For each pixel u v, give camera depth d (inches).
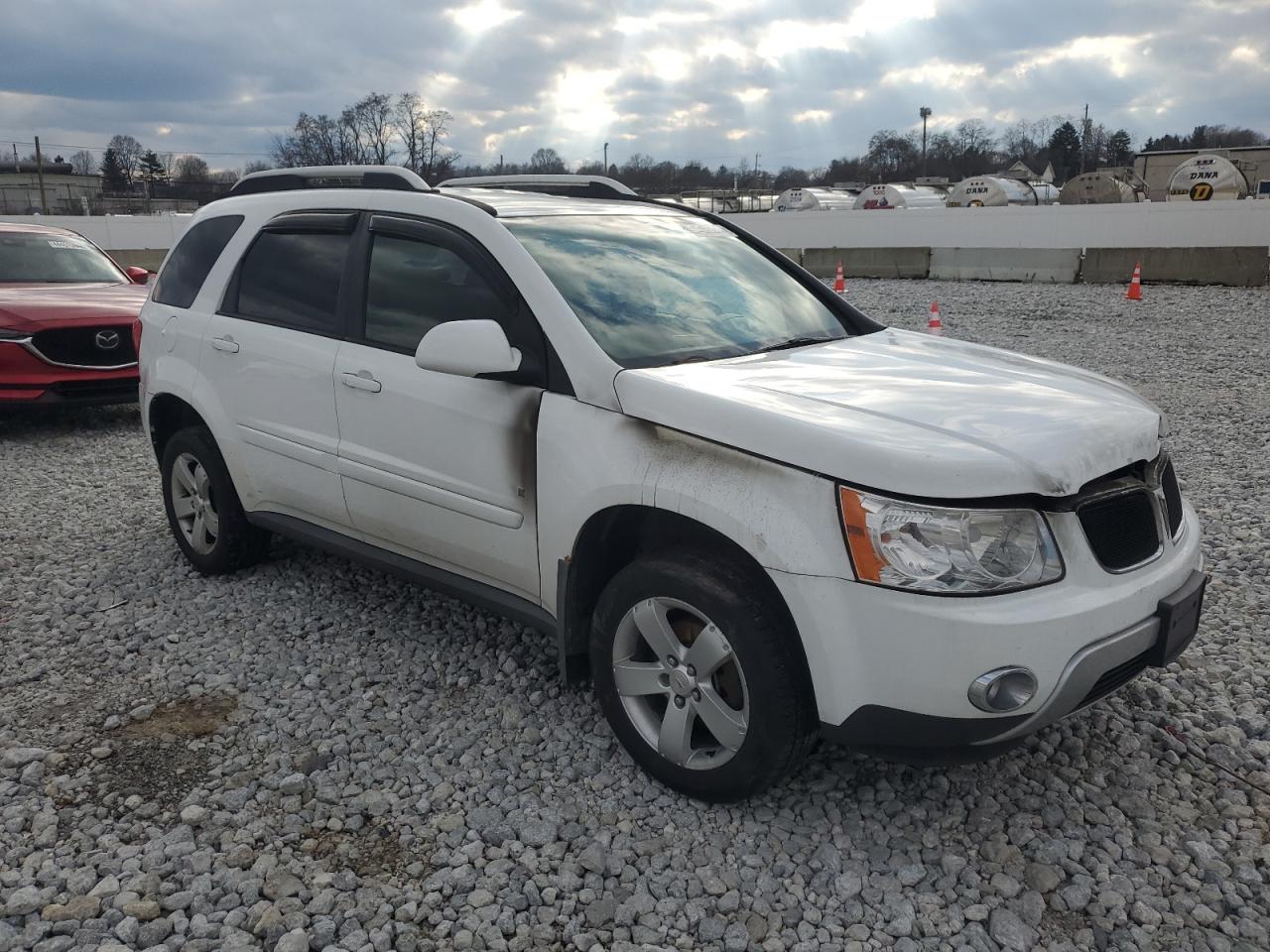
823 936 105.8
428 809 127.6
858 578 107.5
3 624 184.7
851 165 3833.7
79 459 308.5
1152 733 144.6
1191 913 109.4
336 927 107.2
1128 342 514.9
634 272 152.9
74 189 2984.7
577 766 136.3
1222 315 616.1
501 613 148.3
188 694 157.5
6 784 132.6
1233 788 131.9
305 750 141.0
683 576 119.9
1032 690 106.5
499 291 143.8
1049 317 625.3
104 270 408.2
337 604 190.7
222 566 200.2
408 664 166.6
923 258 970.7
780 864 116.0
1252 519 234.1
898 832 122.6
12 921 108.0
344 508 167.6
